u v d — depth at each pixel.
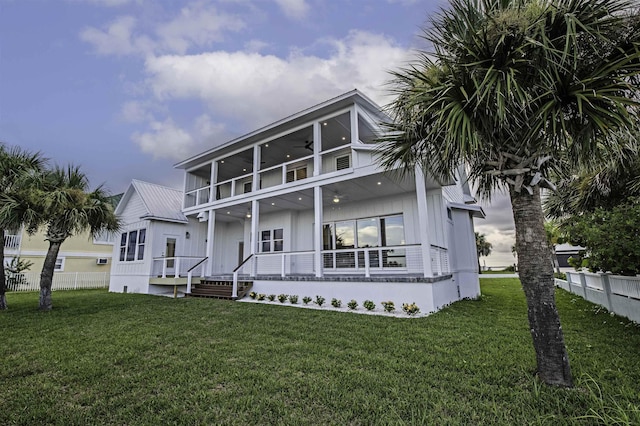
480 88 2.77
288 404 2.81
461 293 10.80
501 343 4.49
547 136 3.08
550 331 3.03
